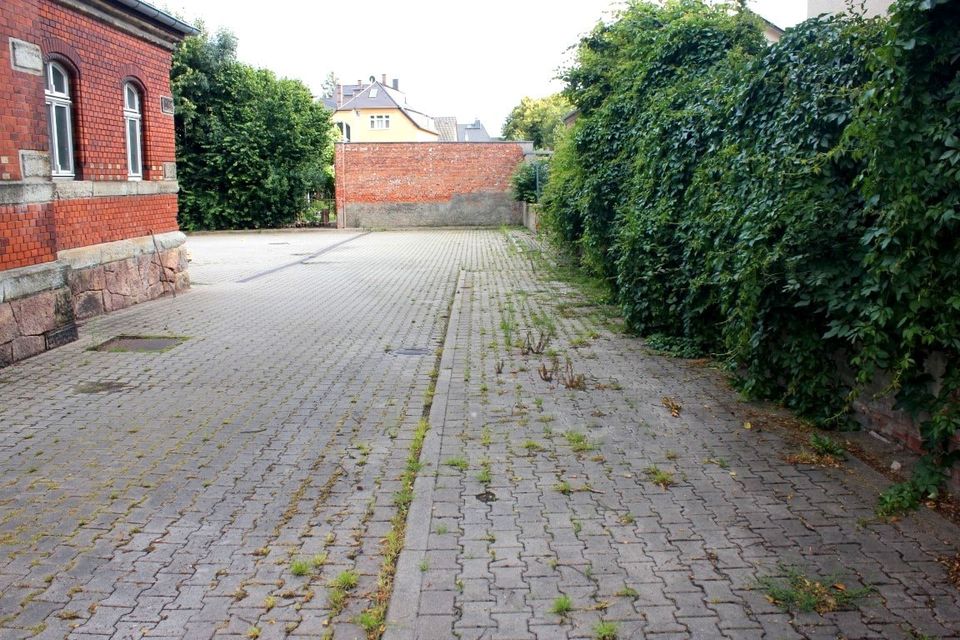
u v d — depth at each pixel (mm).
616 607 3689
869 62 4910
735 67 8867
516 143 36312
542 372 8062
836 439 6000
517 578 3969
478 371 8445
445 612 3668
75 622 3627
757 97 7508
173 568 4145
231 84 33281
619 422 6543
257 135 33438
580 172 15039
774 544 4305
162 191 14250
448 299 14305
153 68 13859
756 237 6441
